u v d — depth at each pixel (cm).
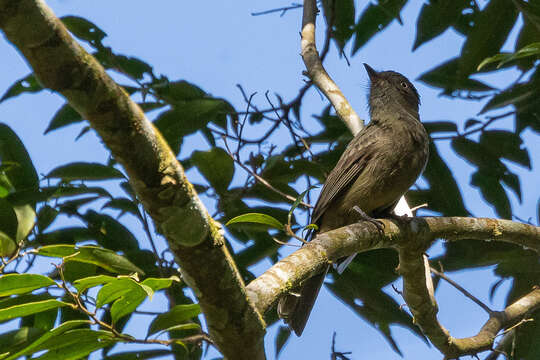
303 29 1281
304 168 1117
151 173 499
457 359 1046
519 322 1101
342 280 1099
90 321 605
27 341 653
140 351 843
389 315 1084
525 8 1185
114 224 1049
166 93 1180
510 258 1204
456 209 1230
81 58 445
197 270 549
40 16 421
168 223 524
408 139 1129
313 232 1192
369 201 1134
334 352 1012
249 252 1095
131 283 566
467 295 1124
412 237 911
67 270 802
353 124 1160
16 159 953
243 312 577
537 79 1276
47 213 1018
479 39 1284
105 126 471
